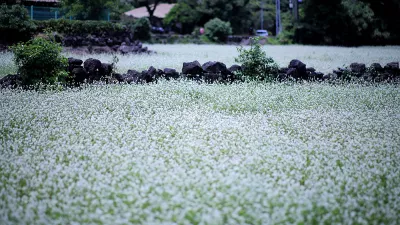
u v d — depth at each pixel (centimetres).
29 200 422
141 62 1767
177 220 379
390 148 614
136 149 569
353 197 444
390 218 402
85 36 2394
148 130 679
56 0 2920
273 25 6391
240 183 450
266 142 632
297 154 582
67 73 1127
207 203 412
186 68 1216
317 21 4256
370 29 4153
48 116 780
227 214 386
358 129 739
